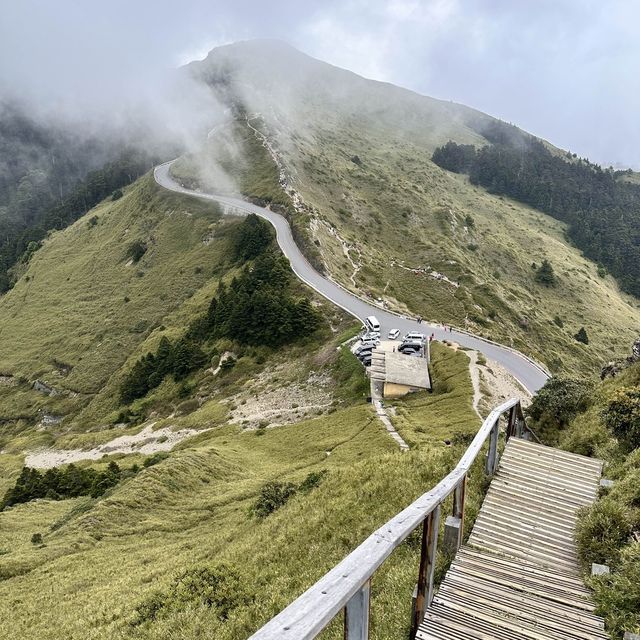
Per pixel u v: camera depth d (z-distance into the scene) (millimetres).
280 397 74062
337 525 15086
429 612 7250
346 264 122938
